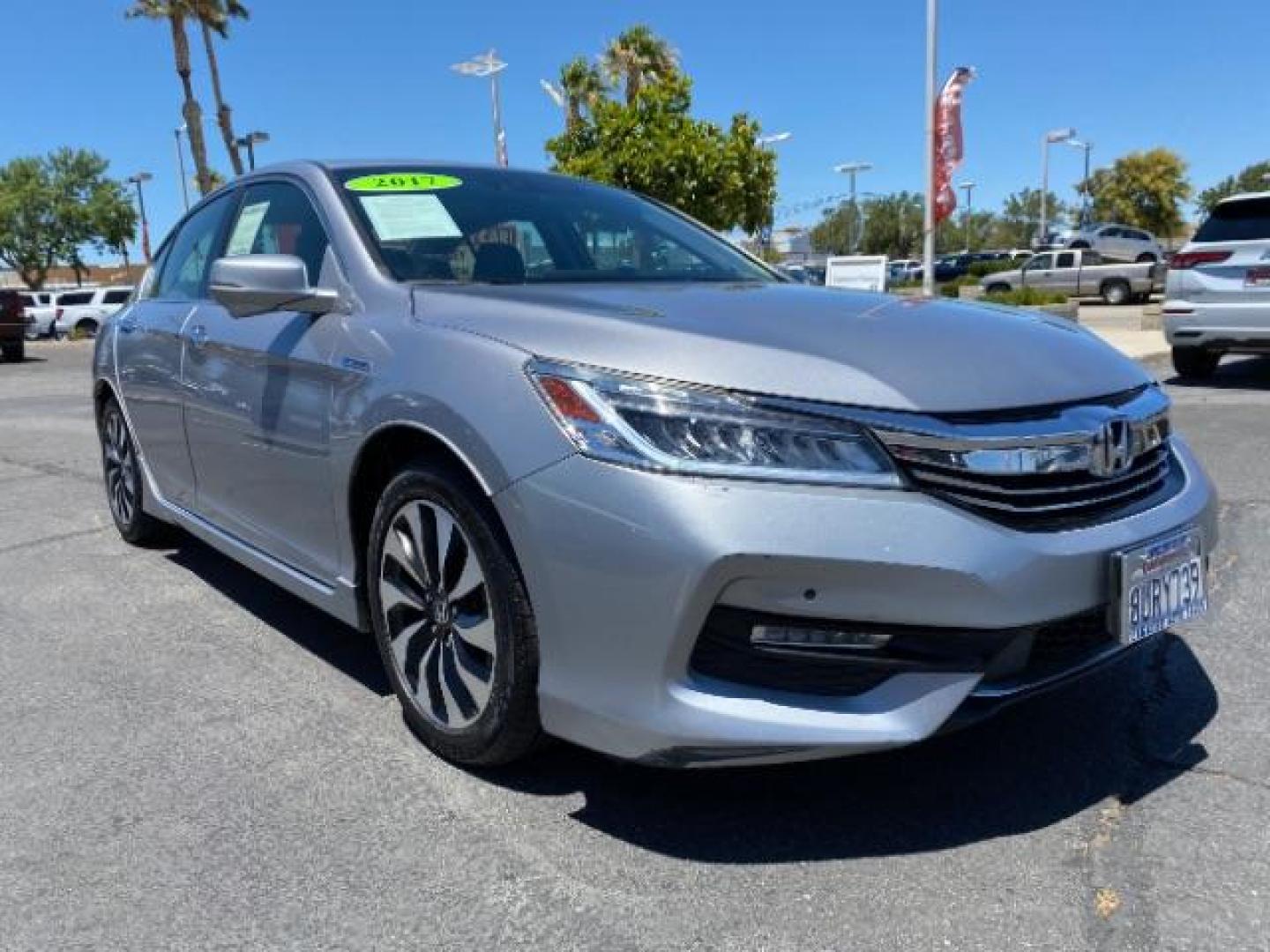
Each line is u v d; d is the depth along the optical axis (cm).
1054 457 247
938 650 237
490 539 262
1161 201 6431
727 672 238
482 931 228
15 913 236
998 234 8688
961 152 1767
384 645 310
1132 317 2456
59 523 582
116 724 327
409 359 287
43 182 5791
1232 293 984
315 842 261
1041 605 238
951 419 239
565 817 270
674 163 1981
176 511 450
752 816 270
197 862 254
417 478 283
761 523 226
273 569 363
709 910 233
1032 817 267
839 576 226
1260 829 260
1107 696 334
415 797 280
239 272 321
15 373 1845
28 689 354
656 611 232
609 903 236
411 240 343
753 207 2198
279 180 398
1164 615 265
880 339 262
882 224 7294
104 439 537
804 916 230
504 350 265
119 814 275
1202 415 845
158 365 439
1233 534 505
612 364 247
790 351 248
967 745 304
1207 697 332
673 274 371
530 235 368
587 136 2167
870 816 269
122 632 407
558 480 243
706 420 234
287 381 337
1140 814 268
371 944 224
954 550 230
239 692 349
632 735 239
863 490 230
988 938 222
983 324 289
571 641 246
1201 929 223
